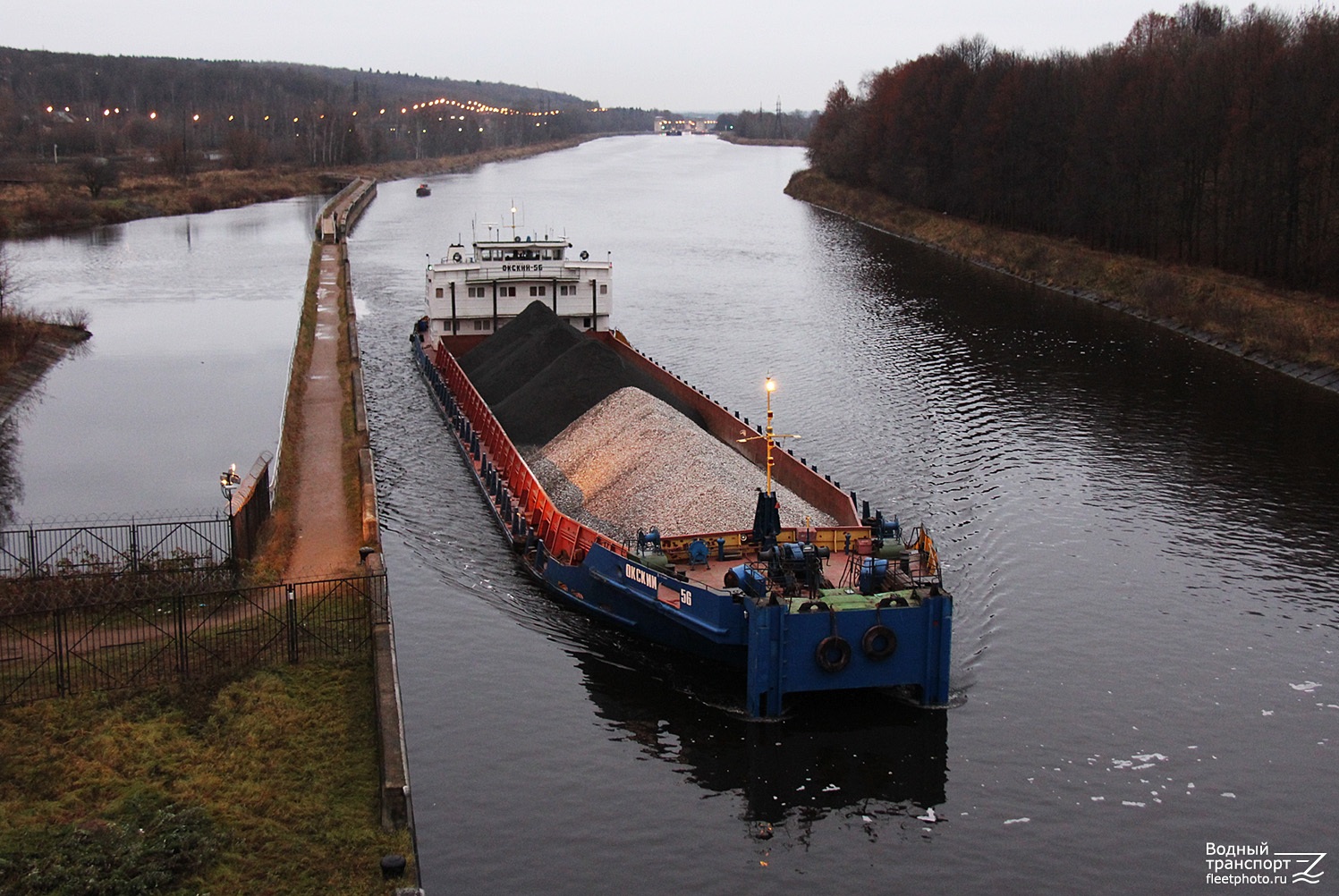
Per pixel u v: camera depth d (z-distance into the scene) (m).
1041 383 76.69
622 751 34.03
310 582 37.50
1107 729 35.34
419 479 56.91
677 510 42.97
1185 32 164.00
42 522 51.78
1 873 25.41
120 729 31.42
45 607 37.28
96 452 64.94
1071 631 41.41
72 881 25.11
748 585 35.28
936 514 52.31
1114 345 88.75
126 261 136.38
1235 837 30.56
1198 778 33.03
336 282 114.81
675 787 32.44
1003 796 32.16
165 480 59.91
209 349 91.06
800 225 170.88
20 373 80.56
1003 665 38.91
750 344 88.00
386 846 27.33
